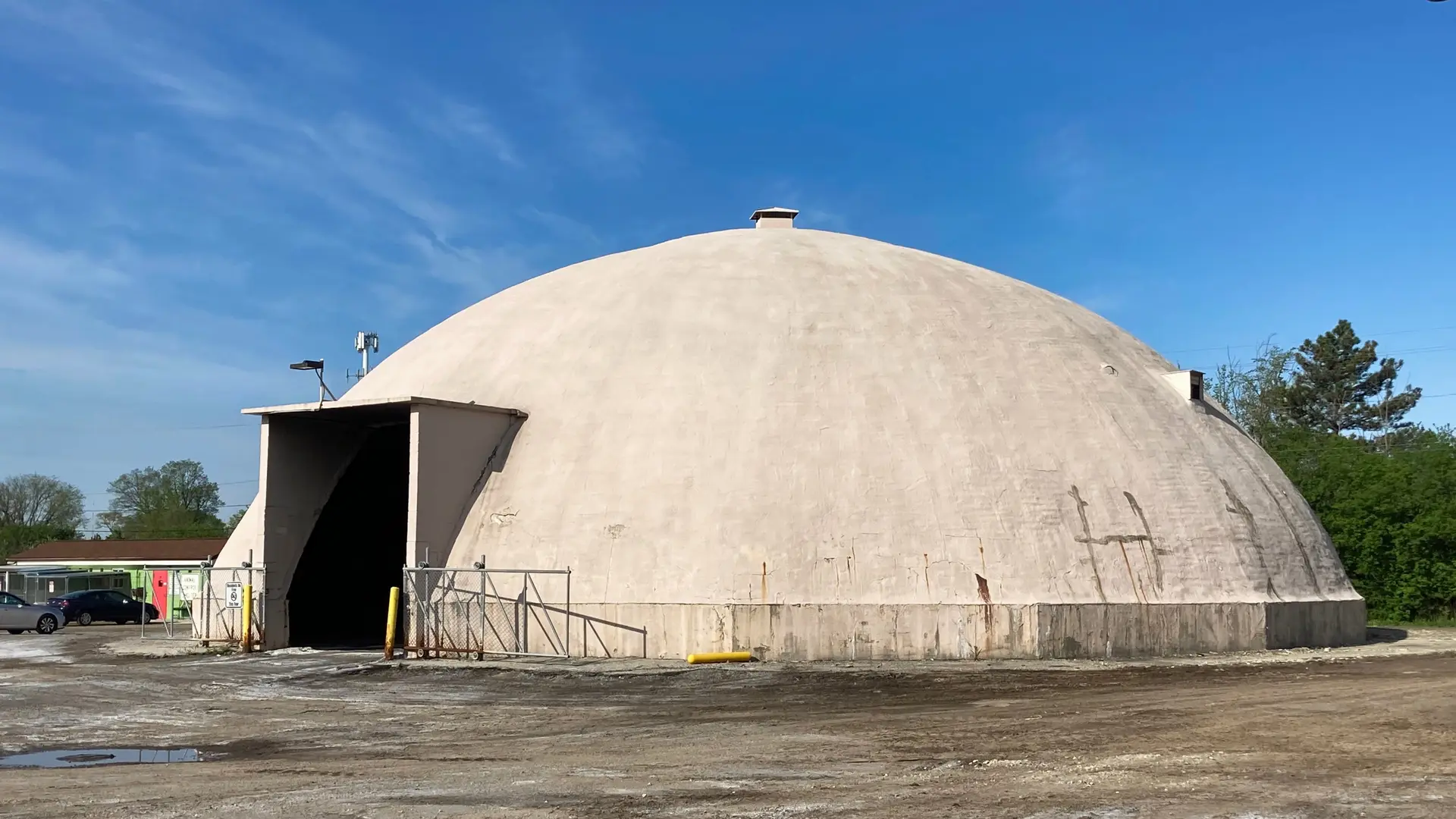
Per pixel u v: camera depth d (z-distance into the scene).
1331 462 35.53
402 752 11.15
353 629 25.23
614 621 19.28
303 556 23.55
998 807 8.38
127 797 8.96
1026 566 19.42
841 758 10.52
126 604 40.22
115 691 16.27
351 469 24.58
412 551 20.28
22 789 9.30
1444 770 9.65
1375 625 30.81
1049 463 20.67
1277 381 51.50
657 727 12.65
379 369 26.30
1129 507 20.62
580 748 11.25
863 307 22.97
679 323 22.59
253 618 22.50
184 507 93.00
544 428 21.58
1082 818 8.02
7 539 87.81
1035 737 11.52
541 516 20.41
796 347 21.84
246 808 8.53
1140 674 17.12
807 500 19.66
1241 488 22.47
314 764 10.45
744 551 19.22
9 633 31.48
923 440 20.48
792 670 17.62
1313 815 8.09
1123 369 23.72
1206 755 10.38
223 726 12.99
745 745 11.28
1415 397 66.06
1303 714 12.94
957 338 22.58
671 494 19.97
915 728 12.27
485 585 19.39
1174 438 22.42
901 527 19.50
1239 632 20.44
